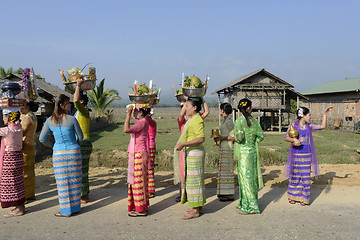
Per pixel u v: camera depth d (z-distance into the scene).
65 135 4.66
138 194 4.64
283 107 26.66
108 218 4.61
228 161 5.45
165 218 4.61
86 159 5.32
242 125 4.77
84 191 5.30
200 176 4.62
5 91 4.82
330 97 32.09
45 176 7.45
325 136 22.38
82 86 5.09
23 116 5.39
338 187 6.30
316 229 4.12
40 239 3.85
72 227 4.25
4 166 4.59
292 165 5.30
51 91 19.23
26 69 5.47
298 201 5.38
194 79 4.57
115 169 8.66
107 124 34.75
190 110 4.65
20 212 4.77
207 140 18.81
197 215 4.65
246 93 28.61
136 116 4.79
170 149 14.66
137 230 4.14
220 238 3.85
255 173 4.84
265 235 3.94
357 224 4.29
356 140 19.38
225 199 5.49
